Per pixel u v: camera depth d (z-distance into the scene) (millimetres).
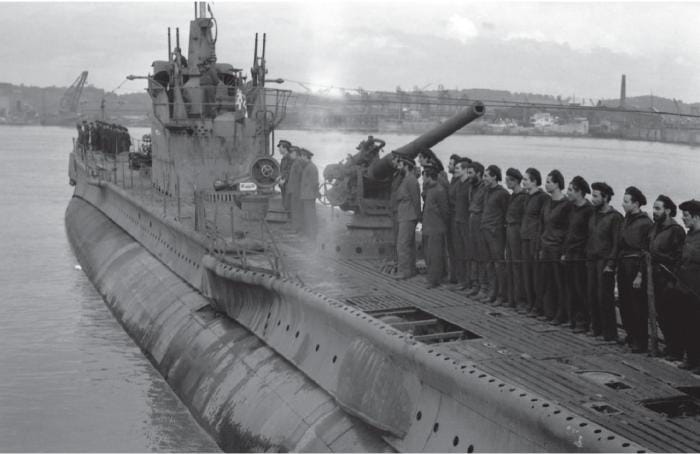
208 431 16312
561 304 13992
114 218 35281
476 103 16641
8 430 16609
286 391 14742
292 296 15477
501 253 15453
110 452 15609
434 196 16641
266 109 29875
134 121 136250
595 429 8586
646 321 12570
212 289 19359
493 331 13641
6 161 100625
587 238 13383
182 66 31016
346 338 13641
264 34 29828
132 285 26062
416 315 15234
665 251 12125
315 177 22375
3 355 21703
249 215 24234
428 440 11172
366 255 19828
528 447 9422
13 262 34969
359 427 12688
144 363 21141
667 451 8914
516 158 62781
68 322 25188
